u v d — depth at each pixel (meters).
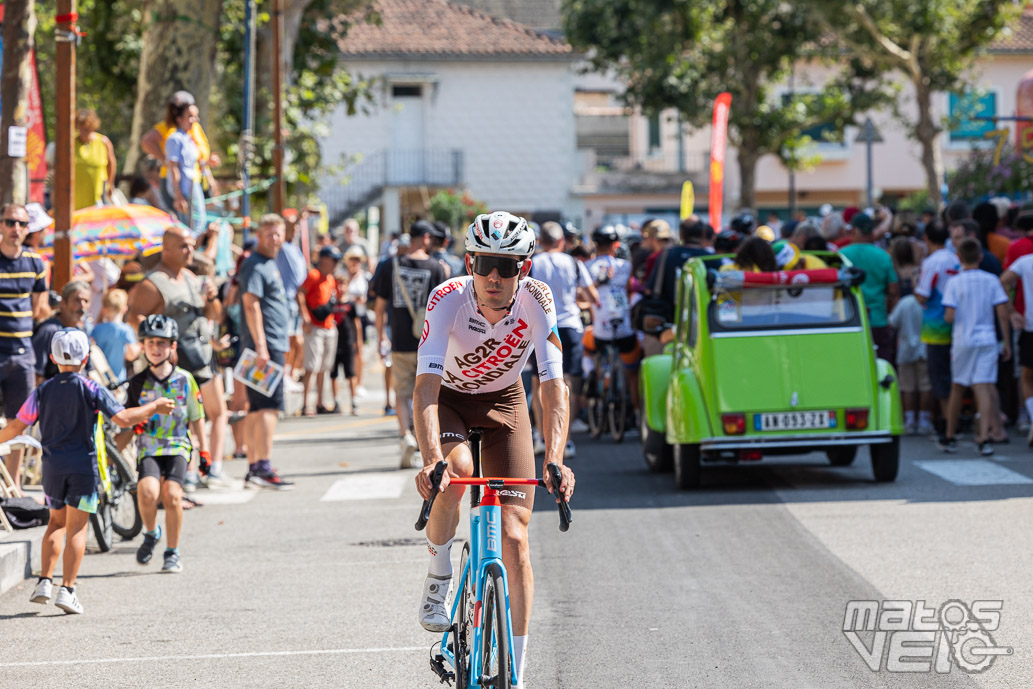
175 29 62.03
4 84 35.25
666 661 18.75
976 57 132.50
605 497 33.28
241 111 78.25
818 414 33.22
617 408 45.50
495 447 16.36
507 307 15.88
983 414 38.25
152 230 41.75
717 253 42.62
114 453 29.64
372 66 147.00
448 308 15.90
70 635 21.69
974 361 38.44
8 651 20.72
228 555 28.14
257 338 36.69
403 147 148.88
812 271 33.78
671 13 122.12
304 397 59.19
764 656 18.86
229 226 55.72
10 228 31.20
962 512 29.52
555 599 22.69
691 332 34.81
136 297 35.38
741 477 36.44
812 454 41.53
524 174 151.12
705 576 24.05
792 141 131.00
